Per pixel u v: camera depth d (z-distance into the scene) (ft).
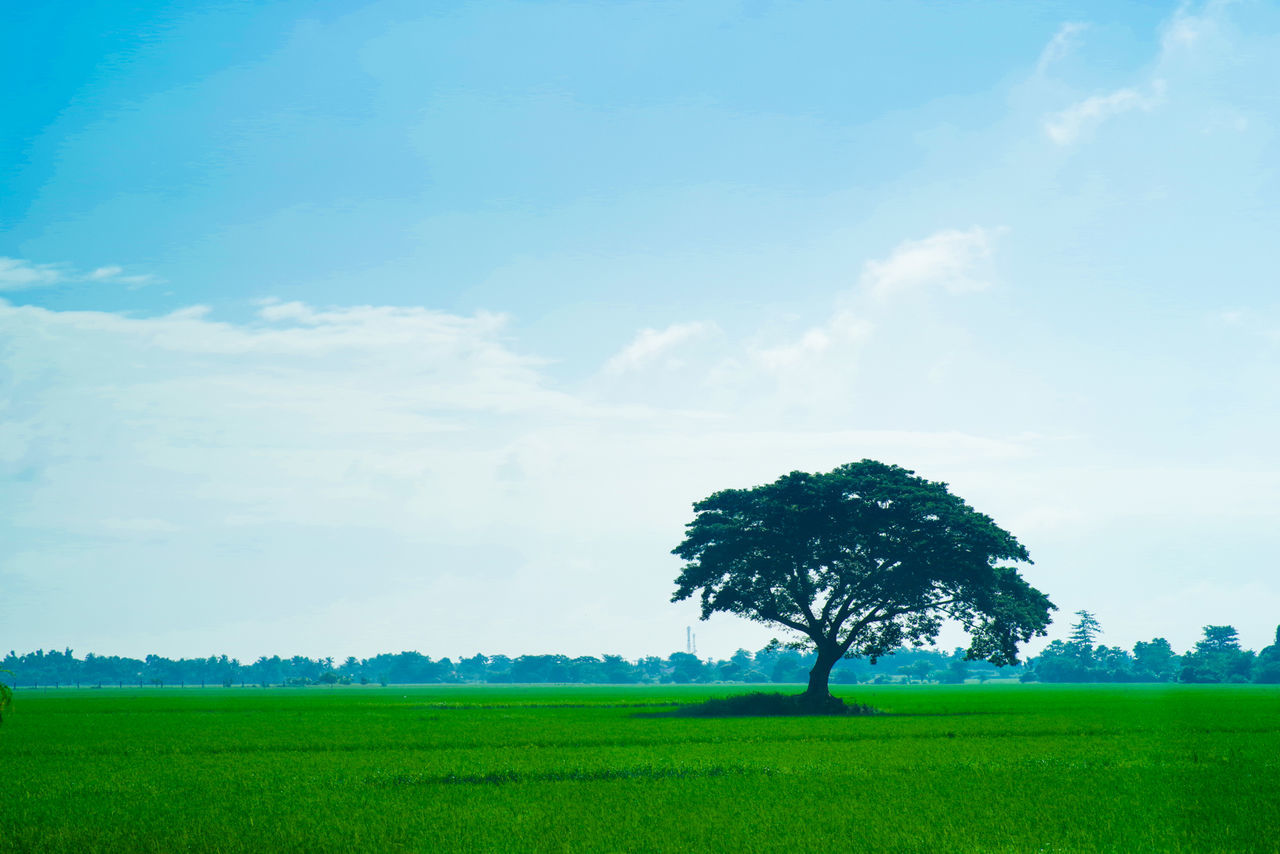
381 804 93.09
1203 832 79.00
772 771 116.06
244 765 125.18
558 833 79.46
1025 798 95.50
